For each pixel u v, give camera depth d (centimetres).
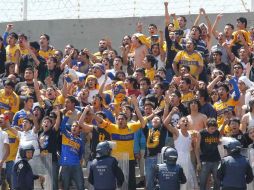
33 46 3734
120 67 3609
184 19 3794
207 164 3002
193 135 3044
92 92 3412
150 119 3120
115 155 3027
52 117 3114
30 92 3428
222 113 3244
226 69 3581
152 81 3503
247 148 2989
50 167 3044
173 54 3616
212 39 3978
